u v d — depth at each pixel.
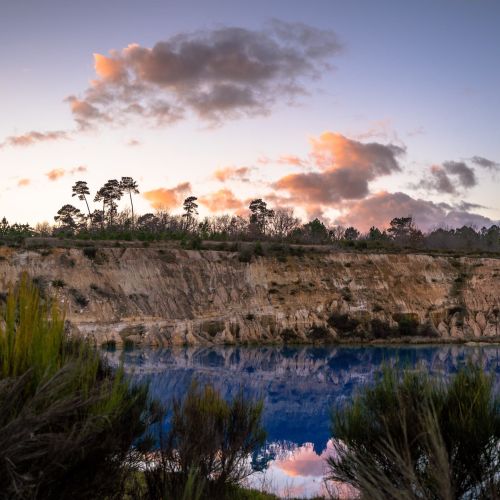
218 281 76.31
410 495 6.63
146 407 10.51
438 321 76.69
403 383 9.09
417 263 84.75
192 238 95.75
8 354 6.16
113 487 6.98
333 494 11.15
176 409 11.12
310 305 75.31
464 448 7.84
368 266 83.31
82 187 129.25
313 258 83.44
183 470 10.02
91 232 109.44
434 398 8.65
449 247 108.81
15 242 76.12
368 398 9.40
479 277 83.50
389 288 80.31
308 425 26.50
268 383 38.84
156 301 70.38
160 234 100.06
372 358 54.66
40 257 70.25
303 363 50.97
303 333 70.12
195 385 12.38
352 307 76.06
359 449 8.73
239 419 11.63
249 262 80.06
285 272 79.62
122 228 118.00
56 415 5.72
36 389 5.78
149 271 74.12
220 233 112.12
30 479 5.14
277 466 18.30
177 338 63.97
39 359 6.25
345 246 97.12
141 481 10.77
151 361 47.66
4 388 5.66
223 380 39.16
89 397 6.54
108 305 67.00
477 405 8.23
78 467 6.12
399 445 8.01
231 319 69.75
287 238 108.44
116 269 72.56
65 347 7.80
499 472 7.80
